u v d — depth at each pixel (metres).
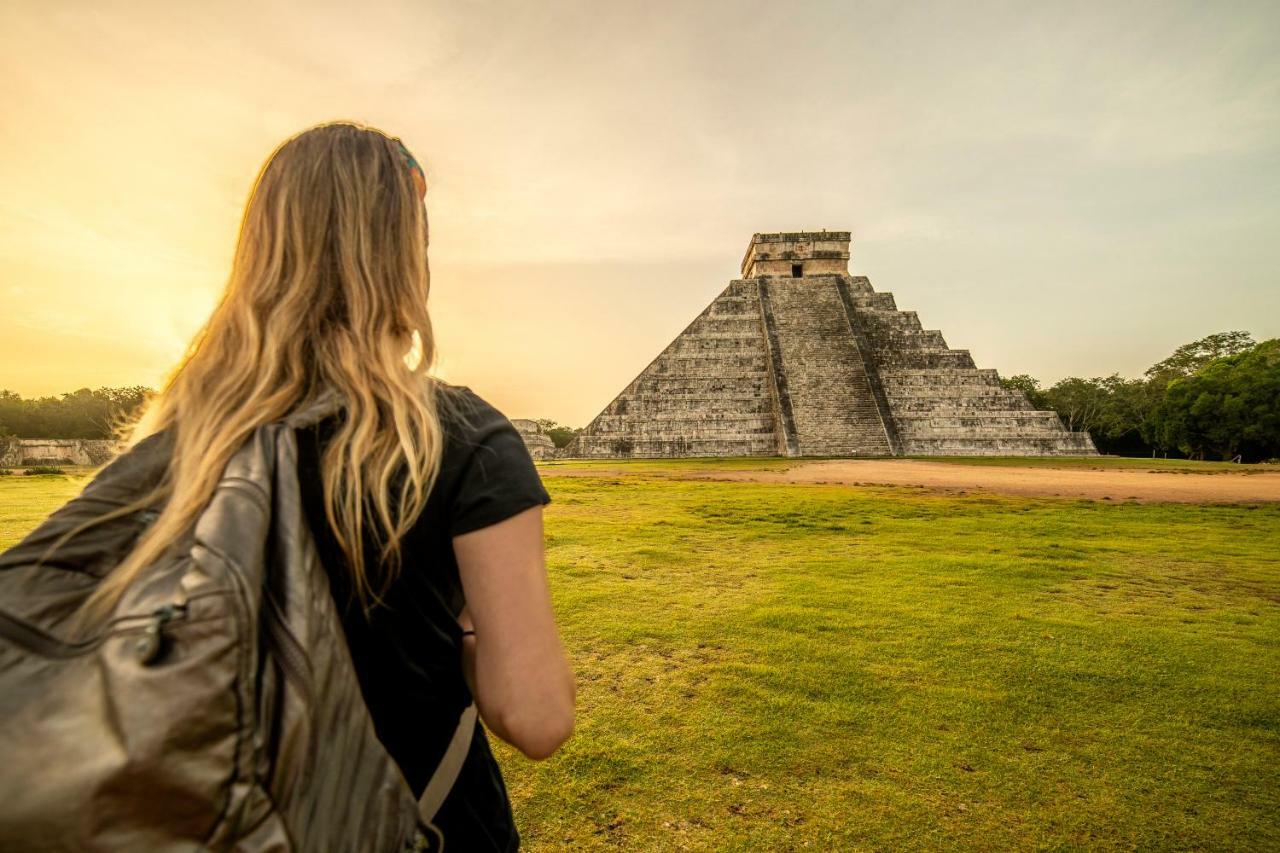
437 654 1.13
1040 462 38.00
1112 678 5.01
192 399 1.07
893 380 51.06
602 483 23.53
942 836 3.18
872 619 6.45
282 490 0.95
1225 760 3.86
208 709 0.73
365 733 0.96
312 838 0.85
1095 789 3.57
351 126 1.35
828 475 27.98
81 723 0.72
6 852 0.68
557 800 3.50
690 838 3.18
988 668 5.21
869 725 4.29
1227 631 6.08
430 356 1.27
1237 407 52.12
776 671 5.16
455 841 1.17
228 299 1.23
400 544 1.02
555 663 1.06
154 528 0.89
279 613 0.86
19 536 11.00
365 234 1.20
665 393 51.66
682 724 4.31
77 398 62.12
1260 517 13.74
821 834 3.20
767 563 9.12
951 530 12.06
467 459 1.08
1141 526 12.50
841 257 59.12
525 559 1.07
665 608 6.86
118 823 0.69
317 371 1.11
